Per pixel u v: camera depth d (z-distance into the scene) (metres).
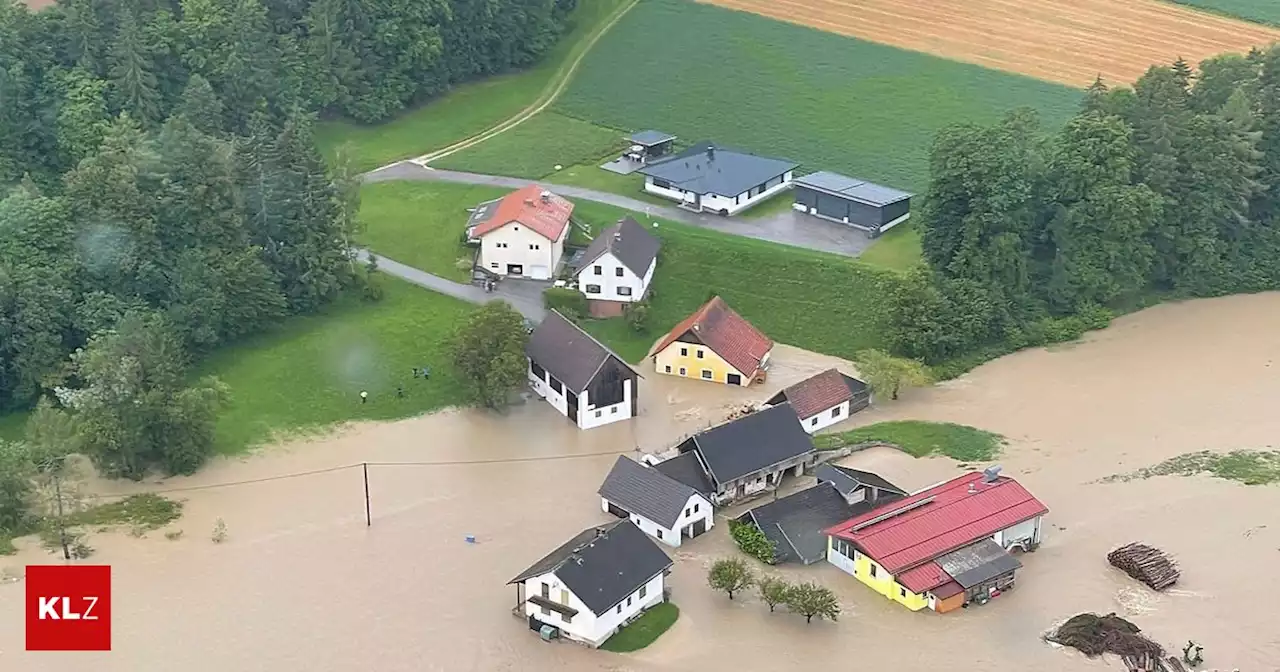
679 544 97.12
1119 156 126.94
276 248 123.62
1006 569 91.50
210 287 116.88
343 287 126.88
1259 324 127.81
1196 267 132.00
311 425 110.69
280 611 89.88
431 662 85.56
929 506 96.00
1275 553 94.00
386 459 106.94
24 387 110.88
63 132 134.88
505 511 100.62
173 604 90.31
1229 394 115.44
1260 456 105.75
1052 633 87.56
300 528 98.38
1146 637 86.38
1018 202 124.00
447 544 96.81
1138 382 117.75
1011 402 115.12
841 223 137.62
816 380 111.94
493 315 114.00
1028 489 102.69
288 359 118.06
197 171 120.44
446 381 116.50
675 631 88.44
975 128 126.75
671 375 119.19
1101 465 105.56
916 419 112.88
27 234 114.06
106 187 116.81
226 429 109.38
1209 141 130.00
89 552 95.25
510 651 86.56
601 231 134.25
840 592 92.31
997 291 124.12
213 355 118.50
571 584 86.12
